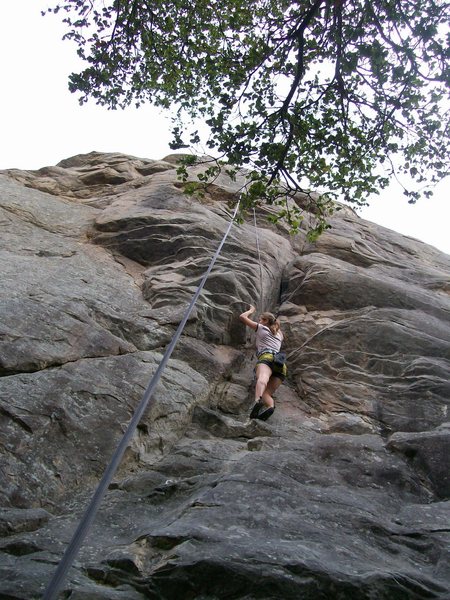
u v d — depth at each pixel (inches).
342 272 417.1
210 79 303.9
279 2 307.3
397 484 235.5
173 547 171.5
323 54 285.0
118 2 323.6
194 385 293.9
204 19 329.7
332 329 368.5
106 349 289.6
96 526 191.9
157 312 338.6
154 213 444.8
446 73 261.3
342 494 213.9
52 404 239.1
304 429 298.8
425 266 491.8
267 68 292.7
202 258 396.8
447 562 173.9
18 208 443.2
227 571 156.7
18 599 145.2
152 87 335.6
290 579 155.0
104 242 422.6
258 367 320.8
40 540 177.0
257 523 183.5
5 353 257.4
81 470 223.3
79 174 543.5
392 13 261.4
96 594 150.6
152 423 258.1
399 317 381.4
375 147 299.0
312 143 297.1
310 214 519.2
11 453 214.7
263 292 394.9
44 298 309.4
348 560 167.9
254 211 494.9
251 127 290.5
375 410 317.1
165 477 230.5
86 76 334.3
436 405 316.5
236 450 259.3
